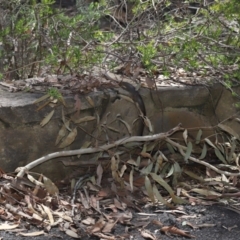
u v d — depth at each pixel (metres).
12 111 5.74
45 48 6.56
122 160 6.16
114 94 6.13
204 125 6.50
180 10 7.40
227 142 6.51
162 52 6.34
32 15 6.40
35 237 5.21
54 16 6.37
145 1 6.57
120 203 5.72
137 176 6.07
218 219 5.60
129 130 6.19
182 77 6.60
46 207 5.48
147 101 6.29
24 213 5.42
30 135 5.85
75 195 5.77
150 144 6.21
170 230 5.36
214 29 6.71
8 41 6.50
